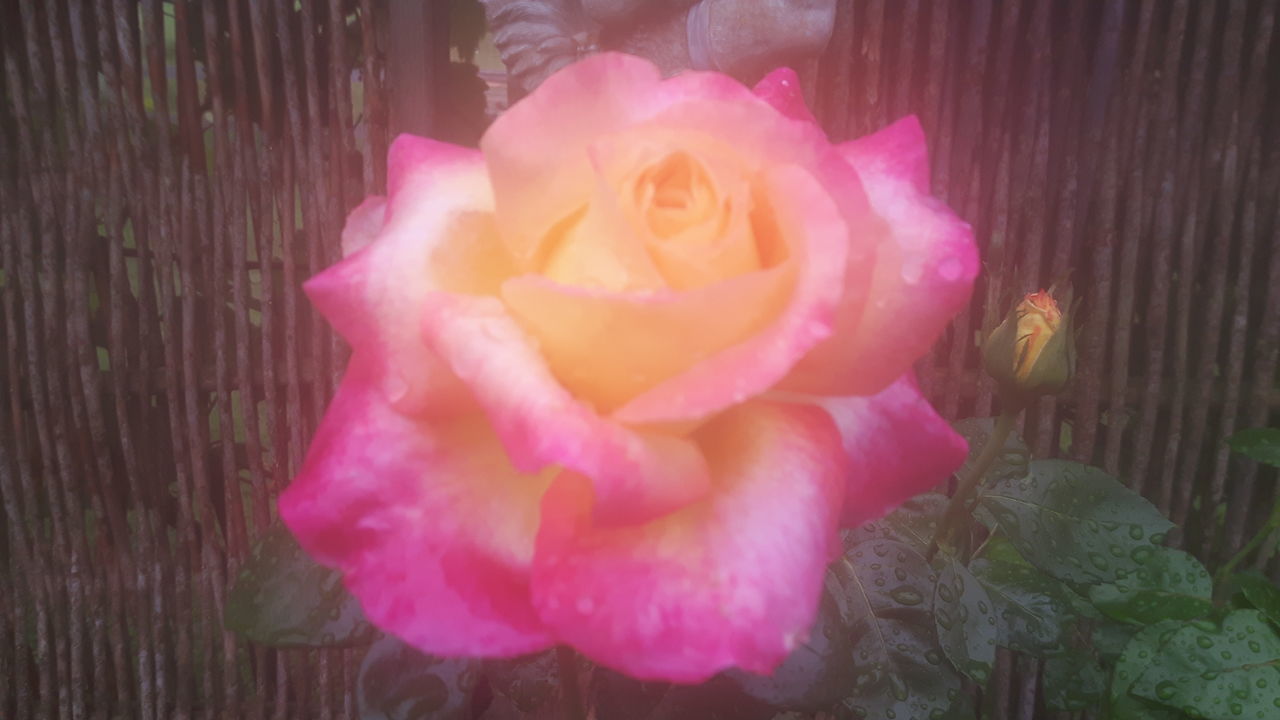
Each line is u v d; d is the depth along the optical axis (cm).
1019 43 41
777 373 9
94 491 46
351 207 44
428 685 16
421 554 11
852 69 41
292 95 42
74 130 43
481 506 11
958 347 44
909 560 22
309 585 17
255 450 46
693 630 10
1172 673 25
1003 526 25
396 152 13
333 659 48
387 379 11
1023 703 47
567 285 10
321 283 11
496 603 11
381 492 11
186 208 44
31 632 48
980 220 42
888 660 21
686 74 12
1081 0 40
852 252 10
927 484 13
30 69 42
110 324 44
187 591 48
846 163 11
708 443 11
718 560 10
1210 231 43
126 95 42
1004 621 26
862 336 11
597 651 10
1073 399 44
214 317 44
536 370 10
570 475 10
